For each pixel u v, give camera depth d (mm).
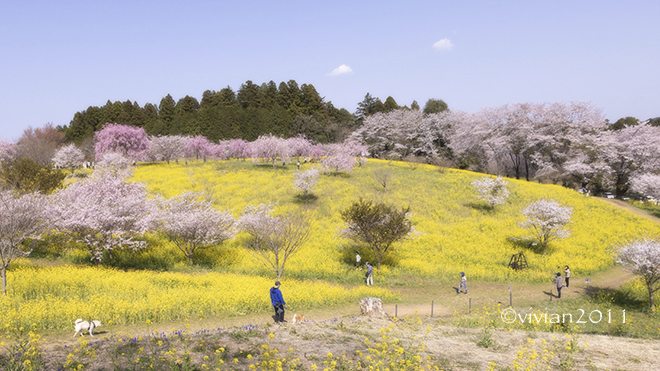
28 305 11008
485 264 26859
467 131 64500
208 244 24625
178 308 13078
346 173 51156
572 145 56250
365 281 22594
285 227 20734
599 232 35031
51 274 16141
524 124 56750
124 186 24781
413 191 44094
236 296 14562
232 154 70500
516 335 9250
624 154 53062
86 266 19922
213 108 94000
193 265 22984
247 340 7418
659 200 49094
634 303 19656
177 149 60312
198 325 11727
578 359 7281
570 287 23031
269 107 108500
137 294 14227
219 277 18906
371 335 8430
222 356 6328
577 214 39938
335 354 6820
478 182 40438
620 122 92312
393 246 29422
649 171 52438
